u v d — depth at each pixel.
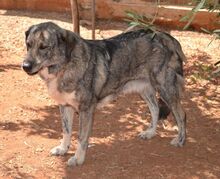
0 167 7.88
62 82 7.55
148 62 8.51
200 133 9.26
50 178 7.64
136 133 9.23
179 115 8.67
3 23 14.87
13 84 11.20
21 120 9.58
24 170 7.84
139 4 15.19
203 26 14.70
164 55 8.48
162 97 8.65
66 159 8.20
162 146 8.74
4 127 9.26
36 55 7.23
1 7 16.19
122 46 8.26
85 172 7.80
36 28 7.29
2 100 10.39
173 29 14.94
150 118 9.90
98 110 10.15
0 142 8.67
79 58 7.57
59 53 7.35
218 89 11.24
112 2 15.26
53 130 9.24
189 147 8.70
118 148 8.62
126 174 7.77
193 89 11.24
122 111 10.17
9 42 13.61
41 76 7.63
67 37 7.40
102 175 7.73
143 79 8.66
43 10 16.02
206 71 12.03
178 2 15.19
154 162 8.16
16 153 8.33
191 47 13.61
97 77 7.84
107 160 8.18
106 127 9.44
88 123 7.88
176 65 8.60
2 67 12.08
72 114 8.23
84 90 7.68
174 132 9.34
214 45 13.74
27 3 16.02
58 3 15.84
